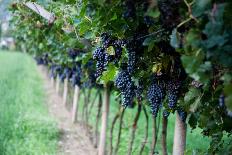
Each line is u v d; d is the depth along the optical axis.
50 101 16.80
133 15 3.67
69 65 9.35
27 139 9.20
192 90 3.83
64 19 6.17
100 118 13.09
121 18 3.96
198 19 3.13
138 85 4.51
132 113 12.56
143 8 3.58
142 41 4.16
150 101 4.52
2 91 10.59
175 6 3.42
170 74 4.32
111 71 4.73
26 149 8.54
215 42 2.88
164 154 5.98
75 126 12.16
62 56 9.59
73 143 10.22
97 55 4.81
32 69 29.06
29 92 16.53
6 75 17.11
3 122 8.95
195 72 3.03
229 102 2.98
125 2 3.63
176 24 3.50
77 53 8.34
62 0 6.05
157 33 3.79
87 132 10.72
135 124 7.56
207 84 3.63
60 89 17.31
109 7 3.74
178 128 4.93
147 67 4.43
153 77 4.45
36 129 10.05
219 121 3.79
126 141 9.84
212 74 3.19
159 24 3.71
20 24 10.46
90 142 10.40
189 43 3.01
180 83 4.29
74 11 5.89
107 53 4.61
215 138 4.32
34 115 11.70
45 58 13.75
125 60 4.58
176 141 4.95
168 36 3.78
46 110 14.45
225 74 3.10
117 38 4.46
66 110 14.84
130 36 4.16
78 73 9.53
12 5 8.72
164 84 4.43
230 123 3.71
